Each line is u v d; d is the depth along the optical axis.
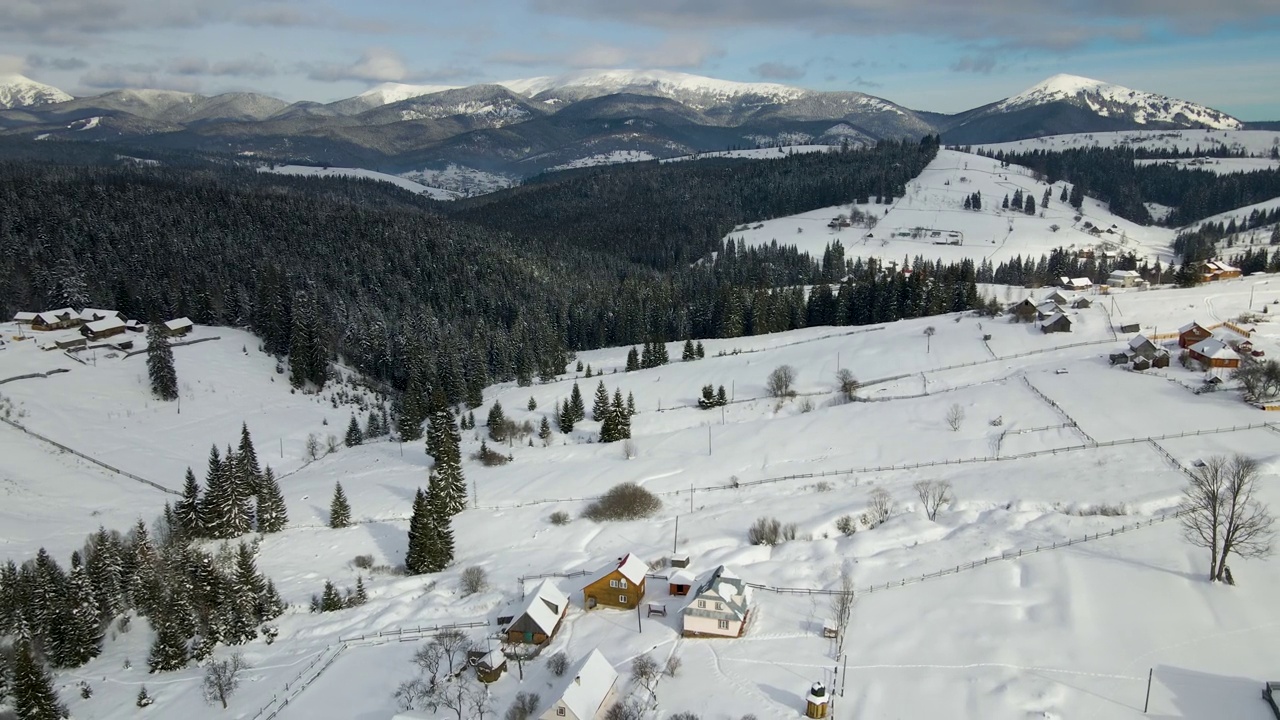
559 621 71.75
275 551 94.62
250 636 74.38
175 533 92.75
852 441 110.31
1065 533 77.94
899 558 77.69
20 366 142.12
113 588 79.00
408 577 85.75
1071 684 57.03
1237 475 70.31
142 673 70.31
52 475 111.56
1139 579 68.69
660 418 131.75
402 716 57.88
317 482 118.88
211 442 132.88
